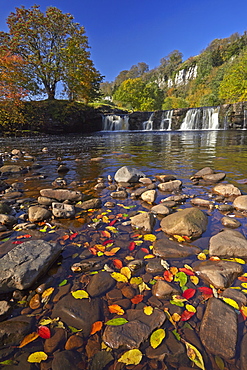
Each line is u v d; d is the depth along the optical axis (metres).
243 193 3.11
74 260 1.68
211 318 1.11
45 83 24.05
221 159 5.87
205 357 0.93
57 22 22.17
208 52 65.44
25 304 1.26
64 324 1.12
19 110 18.06
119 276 1.47
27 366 0.91
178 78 78.81
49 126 19.73
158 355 0.94
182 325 1.09
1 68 18.19
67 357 0.94
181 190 3.37
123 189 3.49
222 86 32.91
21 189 3.67
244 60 30.38
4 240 1.99
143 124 25.67
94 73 26.73
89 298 1.28
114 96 53.69
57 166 5.66
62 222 2.35
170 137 14.19
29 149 9.43
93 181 4.08
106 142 12.12
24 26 20.84
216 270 1.45
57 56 23.08
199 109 22.73
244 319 1.12
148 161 5.97
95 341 1.02
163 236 2.02
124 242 1.92
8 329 1.09
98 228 2.19
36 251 1.61
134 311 1.18
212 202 2.72
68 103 22.14
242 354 0.94
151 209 2.63
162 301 1.25
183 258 1.67
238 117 20.33
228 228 2.08
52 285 1.40
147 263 1.61
